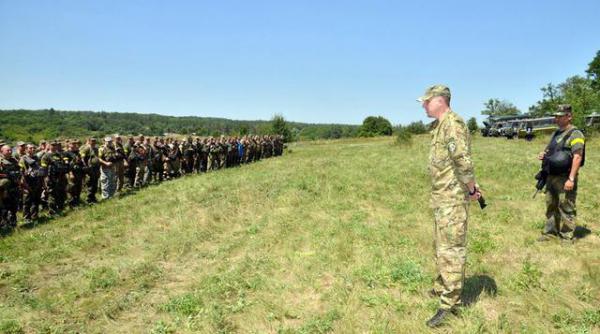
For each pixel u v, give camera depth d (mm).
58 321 4480
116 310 4691
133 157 14008
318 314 4305
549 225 6379
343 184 12125
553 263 5262
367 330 3885
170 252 6715
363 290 4746
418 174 13477
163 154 16438
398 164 17047
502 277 4844
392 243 6418
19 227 9047
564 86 54125
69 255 6840
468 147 3740
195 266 6113
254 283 5145
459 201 3797
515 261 5457
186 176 17391
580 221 7246
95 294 5199
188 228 8031
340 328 3906
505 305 4230
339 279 5094
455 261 3826
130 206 10539
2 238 8031
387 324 3879
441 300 3922
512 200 9242
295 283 5109
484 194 9961
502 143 29172
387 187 11383
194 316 4445
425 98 3920
